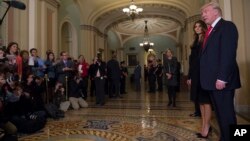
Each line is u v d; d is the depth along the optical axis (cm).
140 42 2169
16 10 599
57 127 405
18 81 424
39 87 470
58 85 573
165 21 1706
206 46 262
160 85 1153
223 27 246
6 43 562
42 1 686
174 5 1182
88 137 344
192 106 625
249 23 440
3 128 324
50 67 590
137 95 973
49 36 721
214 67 250
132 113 532
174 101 616
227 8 457
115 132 369
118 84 874
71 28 1098
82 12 1105
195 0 1017
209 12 260
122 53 2138
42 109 460
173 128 385
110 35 1956
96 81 691
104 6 1198
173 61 603
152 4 1215
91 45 1188
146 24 1667
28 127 366
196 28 349
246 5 444
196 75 333
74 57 1107
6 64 411
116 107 629
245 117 378
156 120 450
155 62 1124
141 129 384
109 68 859
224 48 235
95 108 614
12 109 375
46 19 703
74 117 492
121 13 1347
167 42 2130
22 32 622
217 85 236
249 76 434
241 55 438
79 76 704
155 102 725
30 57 524
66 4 985
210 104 319
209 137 324
